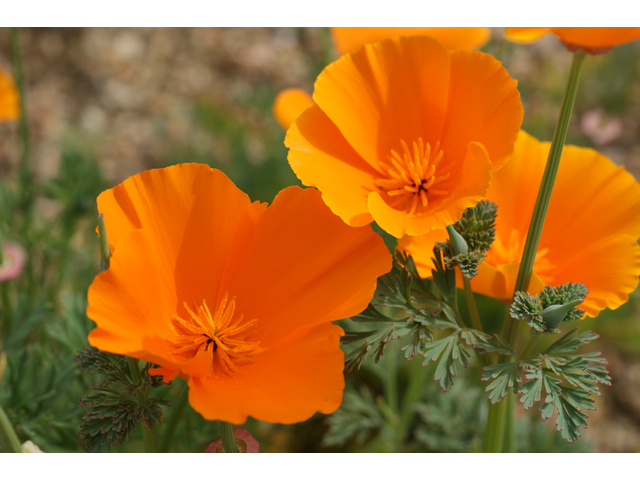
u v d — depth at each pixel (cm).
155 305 26
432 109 27
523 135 29
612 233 28
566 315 26
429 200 27
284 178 53
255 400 25
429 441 39
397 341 38
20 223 43
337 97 27
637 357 51
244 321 27
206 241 27
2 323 40
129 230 26
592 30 25
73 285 45
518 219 29
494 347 27
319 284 27
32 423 32
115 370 26
